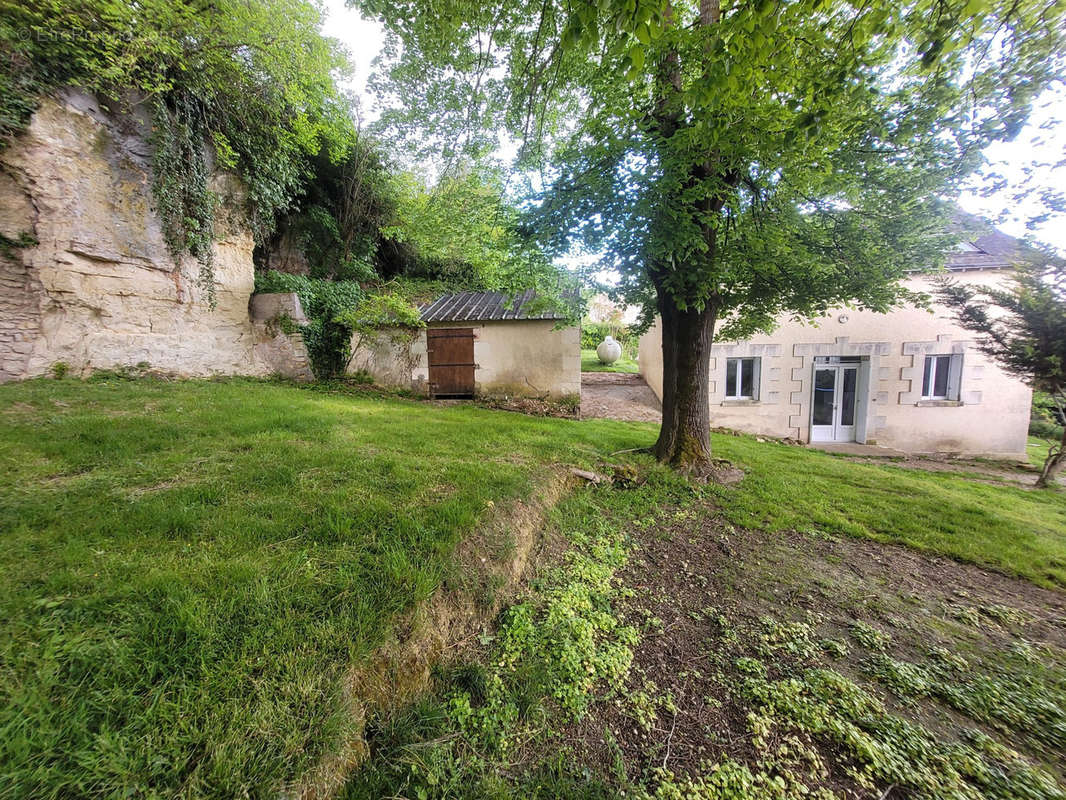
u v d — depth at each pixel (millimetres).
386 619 1877
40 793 1071
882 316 9219
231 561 2039
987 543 3816
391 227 11898
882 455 8672
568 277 5738
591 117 4820
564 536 3643
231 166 7191
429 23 4730
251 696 1416
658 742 1860
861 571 3381
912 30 2820
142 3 5375
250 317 8695
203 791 1162
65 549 1962
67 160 5590
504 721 1870
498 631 2383
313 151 8859
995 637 2615
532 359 9469
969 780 1701
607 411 9859
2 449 3076
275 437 4168
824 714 1975
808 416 9414
